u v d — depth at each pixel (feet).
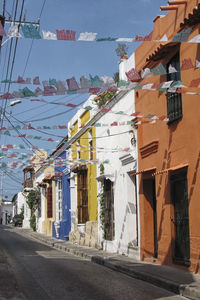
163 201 40.34
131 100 50.01
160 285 30.45
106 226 58.39
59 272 36.68
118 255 50.26
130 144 50.11
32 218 134.41
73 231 77.61
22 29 20.29
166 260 39.17
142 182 45.73
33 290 27.99
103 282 31.94
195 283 28.50
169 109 39.24
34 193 132.36
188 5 35.65
